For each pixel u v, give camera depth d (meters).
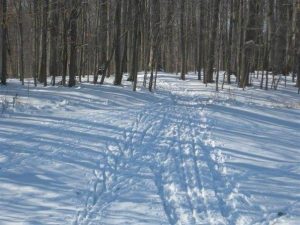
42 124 15.67
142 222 7.25
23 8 33.22
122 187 9.24
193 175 10.28
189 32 50.31
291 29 38.78
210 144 13.98
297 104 27.03
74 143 12.95
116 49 31.95
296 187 9.37
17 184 9.03
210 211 7.89
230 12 38.47
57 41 29.72
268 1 36.47
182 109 22.73
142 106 23.41
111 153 12.15
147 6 34.03
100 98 24.42
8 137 13.02
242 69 35.34
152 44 34.22
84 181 9.53
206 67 39.06
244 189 9.17
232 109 23.36
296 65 41.38
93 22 38.25
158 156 12.11
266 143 14.59
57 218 7.32
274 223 7.30
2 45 26.28
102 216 7.50
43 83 29.92
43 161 10.78
